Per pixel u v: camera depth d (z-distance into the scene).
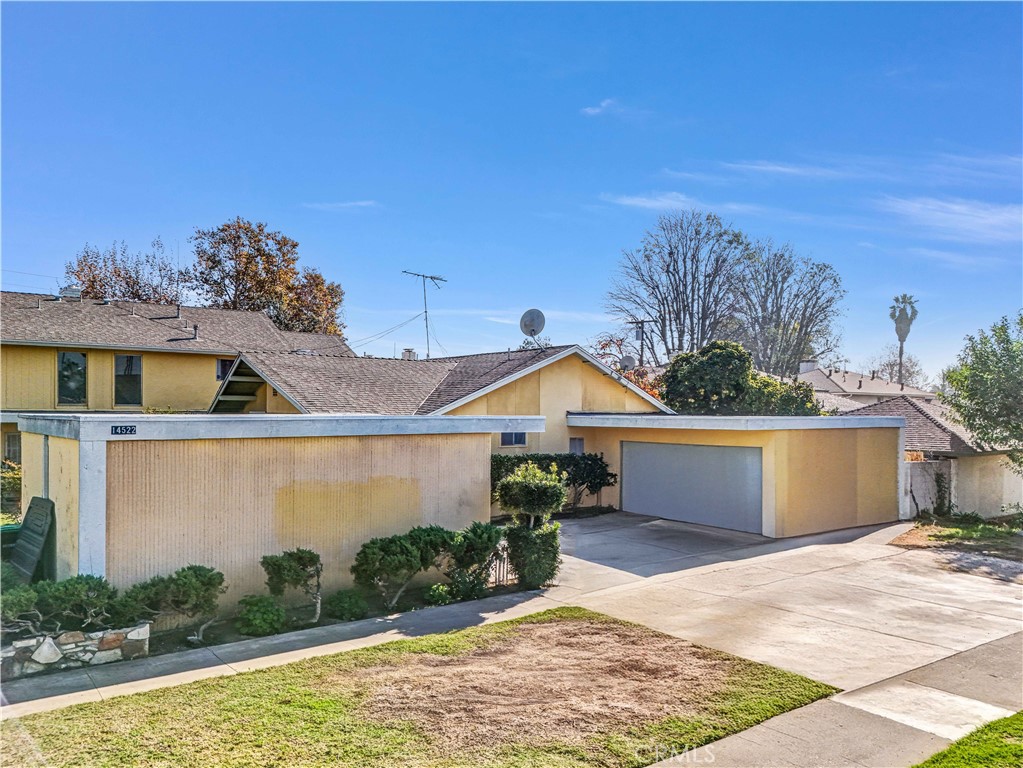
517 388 19.31
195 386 25.95
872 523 18.16
